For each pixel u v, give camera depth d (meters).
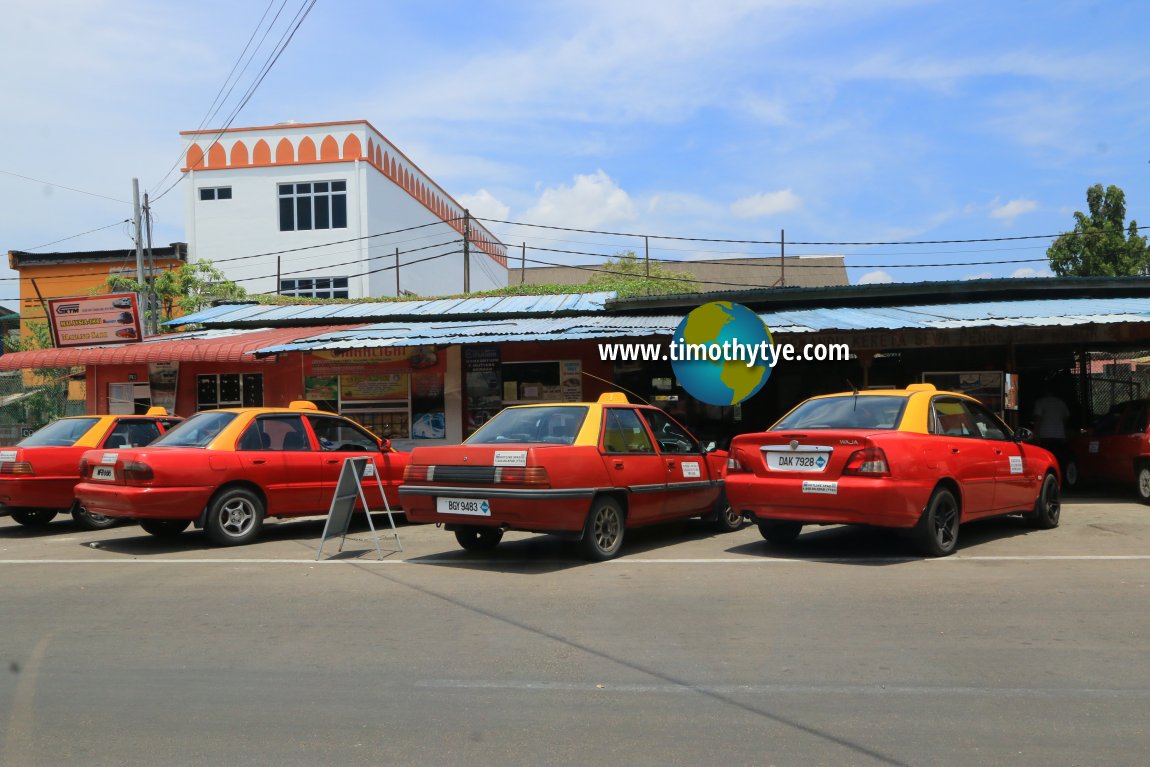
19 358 16.78
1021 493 9.63
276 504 10.34
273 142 34.16
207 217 34.31
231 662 5.30
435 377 17.20
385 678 4.98
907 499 7.93
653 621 6.13
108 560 9.12
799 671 4.99
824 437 8.20
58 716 4.45
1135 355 20.73
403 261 37.38
